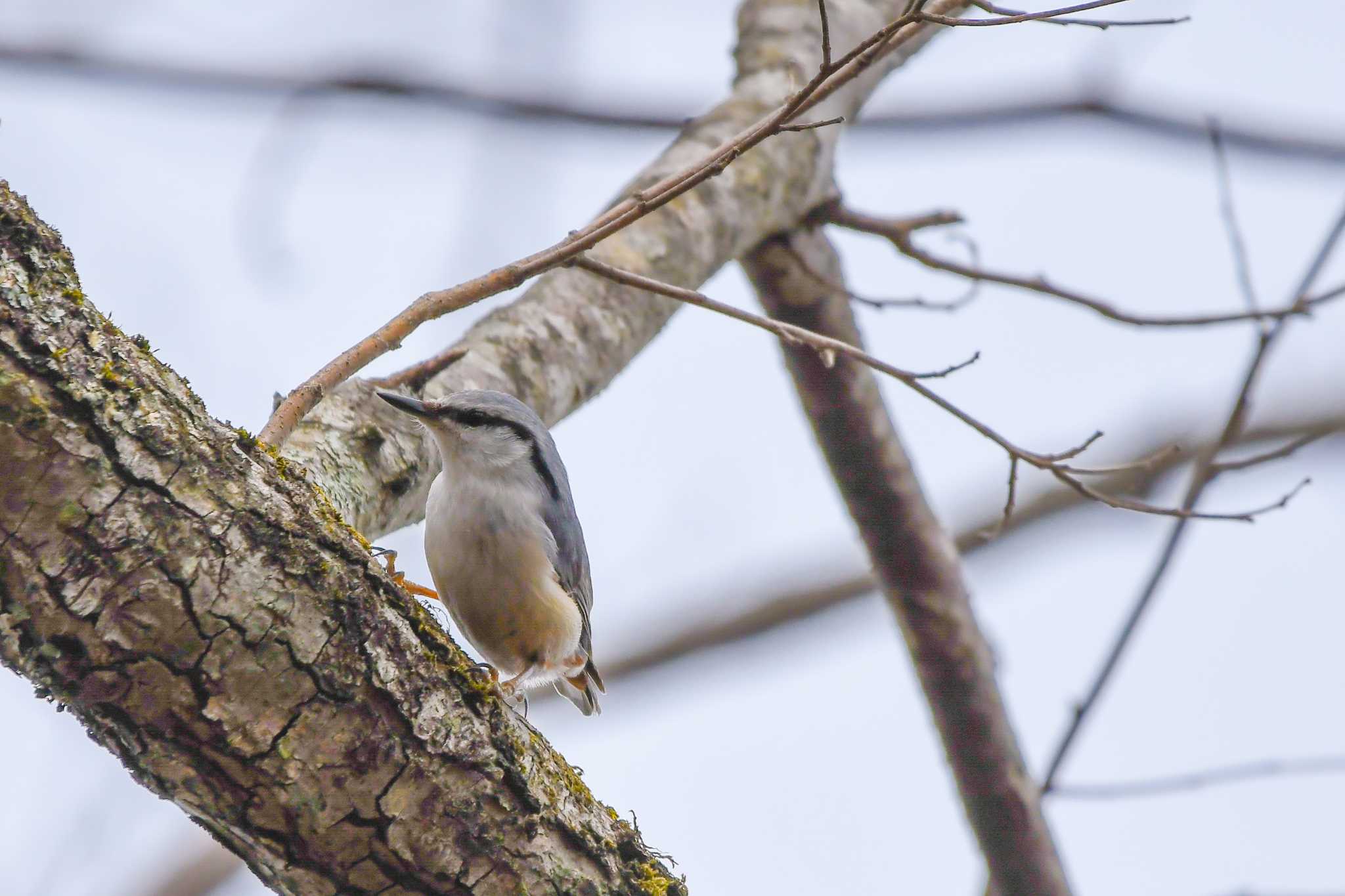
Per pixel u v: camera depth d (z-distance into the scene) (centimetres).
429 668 478
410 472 712
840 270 992
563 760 545
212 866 1125
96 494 405
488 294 616
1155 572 884
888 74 1024
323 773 459
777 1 1034
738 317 643
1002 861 994
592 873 527
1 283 394
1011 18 571
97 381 409
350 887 486
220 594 427
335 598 451
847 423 1005
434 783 478
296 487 463
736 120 926
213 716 437
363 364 585
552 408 804
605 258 840
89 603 411
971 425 668
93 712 435
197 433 434
